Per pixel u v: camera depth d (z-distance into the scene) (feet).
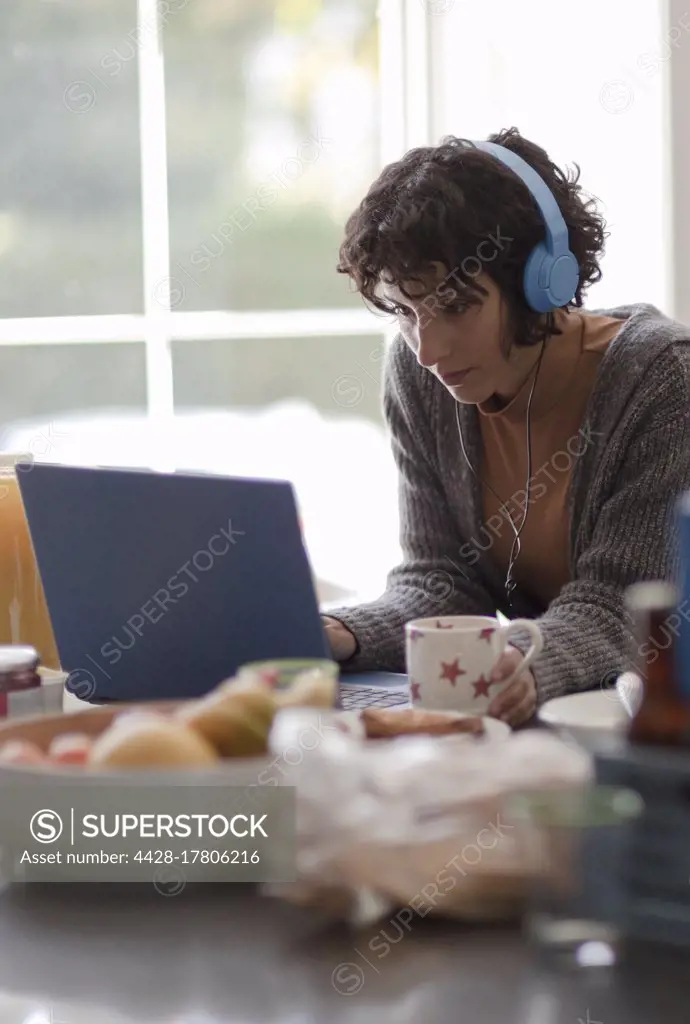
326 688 3.86
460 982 2.86
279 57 12.84
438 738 3.83
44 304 12.46
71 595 5.25
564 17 10.91
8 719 4.32
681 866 2.78
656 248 10.54
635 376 6.40
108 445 12.62
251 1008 2.78
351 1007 2.77
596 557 6.10
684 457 6.23
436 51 12.26
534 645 4.94
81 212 12.42
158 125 12.46
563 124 11.02
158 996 2.85
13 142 12.25
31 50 12.11
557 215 5.91
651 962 2.91
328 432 13.29
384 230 5.76
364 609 6.30
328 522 13.35
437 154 5.95
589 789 2.90
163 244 12.65
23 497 5.18
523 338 6.20
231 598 4.71
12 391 12.40
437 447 7.29
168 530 4.74
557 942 2.93
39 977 2.96
